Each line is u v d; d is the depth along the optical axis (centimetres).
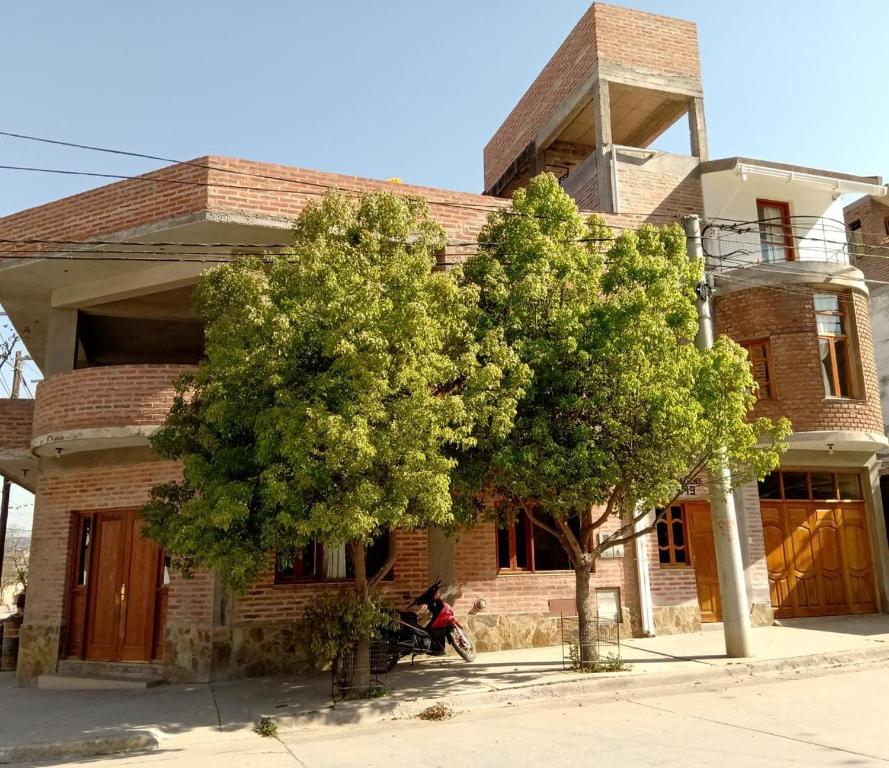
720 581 1178
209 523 830
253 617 1184
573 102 1834
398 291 873
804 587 1574
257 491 852
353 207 1009
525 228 1062
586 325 1007
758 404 1519
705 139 1788
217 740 827
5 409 1400
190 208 1234
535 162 2053
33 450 1316
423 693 973
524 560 1380
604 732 786
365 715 897
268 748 788
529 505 1120
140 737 820
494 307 1028
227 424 871
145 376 1224
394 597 1276
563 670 1098
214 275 928
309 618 1048
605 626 1302
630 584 1412
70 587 1297
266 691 1045
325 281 854
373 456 795
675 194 1700
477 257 1078
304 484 790
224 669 1155
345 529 798
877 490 1650
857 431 1502
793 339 1525
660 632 1410
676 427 962
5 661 1454
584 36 1805
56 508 1324
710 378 1013
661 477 999
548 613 1352
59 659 1255
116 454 1290
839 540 1619
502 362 925
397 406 823
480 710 930
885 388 1981
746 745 708
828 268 1554
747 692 970
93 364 1816
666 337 996
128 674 1206
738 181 1716
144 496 1256
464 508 1016
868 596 1616
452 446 994
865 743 701
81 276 1361
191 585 1188
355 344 811
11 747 796
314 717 881
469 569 1327
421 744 772
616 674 1048
